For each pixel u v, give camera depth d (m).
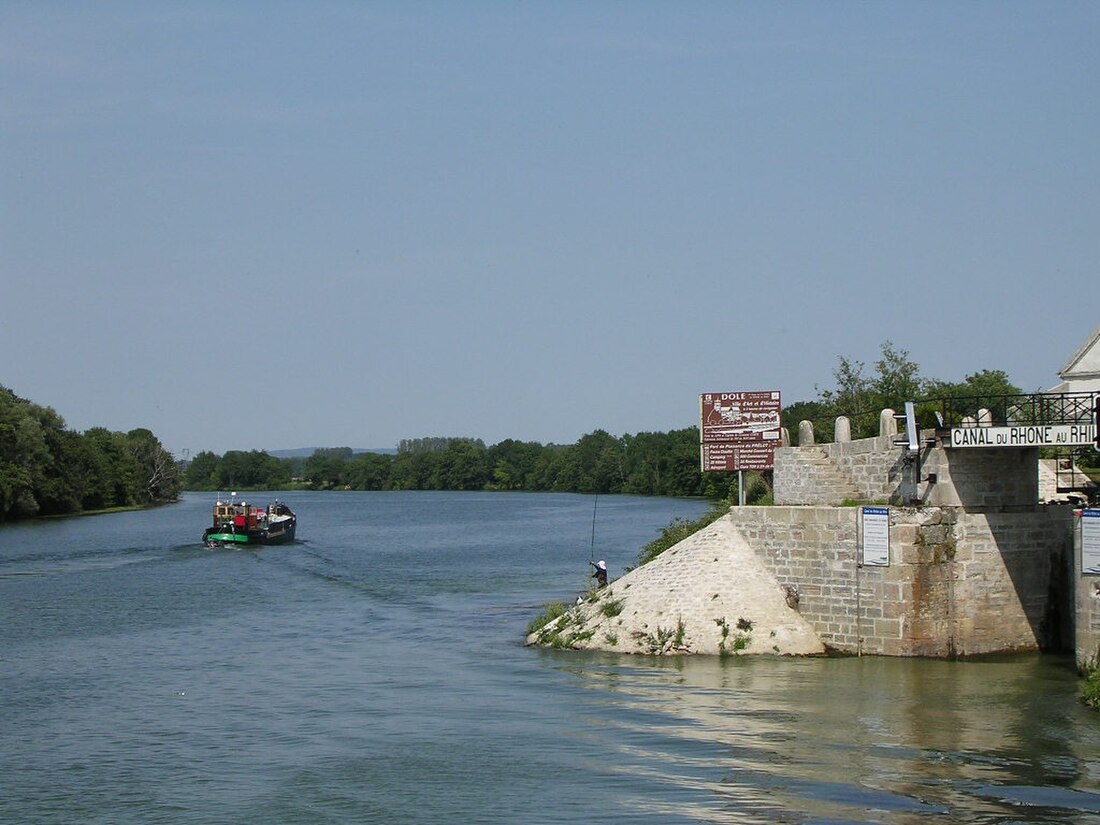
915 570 39.31
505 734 33.00
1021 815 25.16
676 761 29.75
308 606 63.19
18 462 147.75
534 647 46.19
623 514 161.00
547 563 89.44
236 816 26.86
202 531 131.25
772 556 42.88
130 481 198.00
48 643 51.03
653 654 42.19
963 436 38.81
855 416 72.19
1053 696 34.66
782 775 28.27
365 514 193.25
